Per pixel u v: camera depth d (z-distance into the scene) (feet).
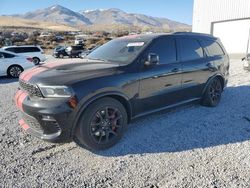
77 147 13.88
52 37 236.02
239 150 13.33
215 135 15.24
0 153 13.23
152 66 15.25
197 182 10.61
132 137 15.02
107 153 13.21
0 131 16.11
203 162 12.17
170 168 11.70
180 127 16.51
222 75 21.22
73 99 12.19
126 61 14.87
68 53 102.01
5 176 11.18
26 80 13.35
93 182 10.76
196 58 18.74
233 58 78.23
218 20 80.74
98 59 16.06
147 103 15.34
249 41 75.05
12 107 21.94
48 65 14.71
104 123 13.42
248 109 20.31
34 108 12.41
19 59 44.57
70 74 12.94
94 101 12.96
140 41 16.22
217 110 20.04
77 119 12.52
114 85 13.41
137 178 10.99
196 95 19.08
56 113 12.05
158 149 13.56
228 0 77.61
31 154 13.15
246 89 27.68
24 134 15.64
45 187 10.43
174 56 17.02
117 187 10.41
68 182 10.77
